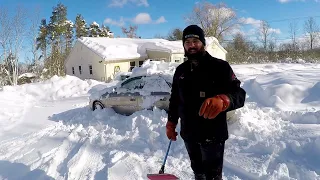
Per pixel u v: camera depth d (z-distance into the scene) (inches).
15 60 1071.6
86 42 1151.6
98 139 219.1
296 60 1593.3
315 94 323.9
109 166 167.2
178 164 169.8
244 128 215.5
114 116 286.2
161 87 282.5
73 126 271.1
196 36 92.7
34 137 239.8
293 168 150.9
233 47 2240.4
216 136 95.7
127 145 207.0
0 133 258.7
